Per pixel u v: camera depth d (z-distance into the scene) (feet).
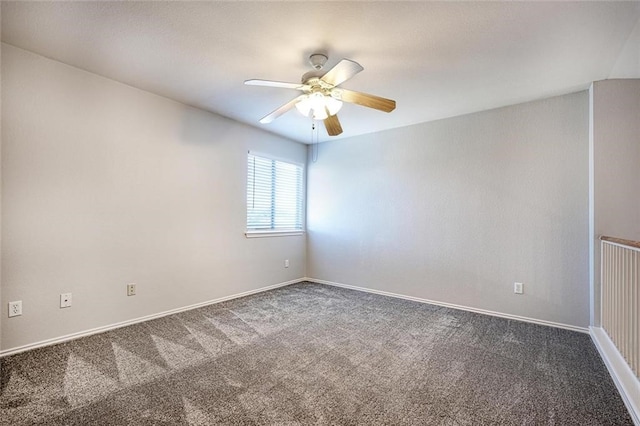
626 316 6.40
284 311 10.84
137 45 7.03
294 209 15.64
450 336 8.72
